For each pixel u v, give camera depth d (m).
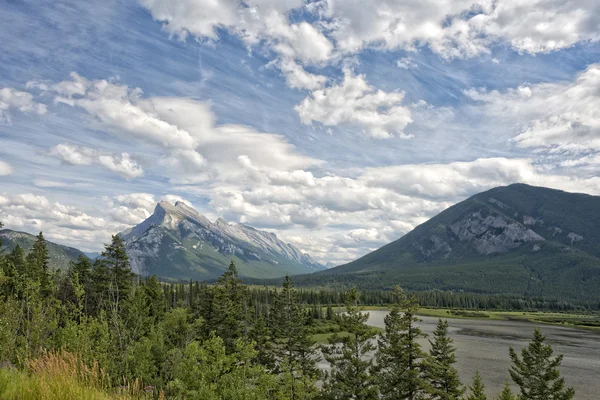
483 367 70.25
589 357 83.88
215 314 53.97
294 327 57.38
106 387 12.93
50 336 20.53
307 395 36.62
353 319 43.59
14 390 9.45
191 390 18.28
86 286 57.94
